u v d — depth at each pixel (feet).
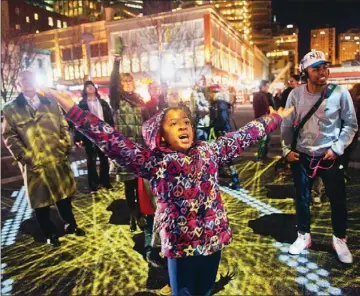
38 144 11.66
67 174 12.48
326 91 9.82
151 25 137.28
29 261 11.12
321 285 9.00
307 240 10.88
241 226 13.35
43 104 11.84
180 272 6.41
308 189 10.65
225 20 160.86
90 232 13.38
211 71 132.46
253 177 21.08
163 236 6.27
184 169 6.13
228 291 8.87
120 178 12.21
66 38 164.96
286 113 7.57
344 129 9.74
